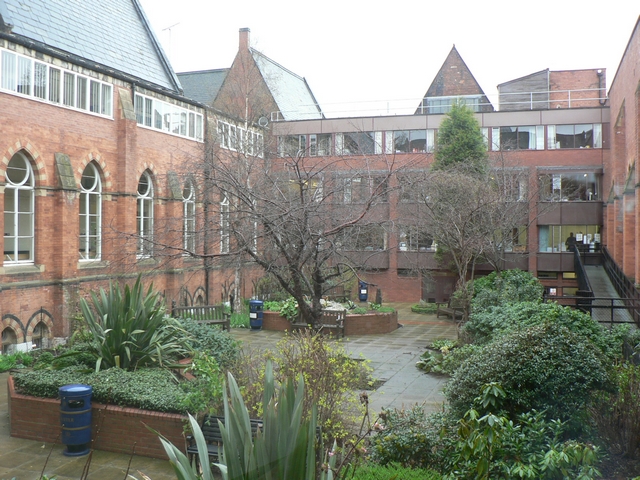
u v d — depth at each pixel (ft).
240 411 14.11
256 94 102.73
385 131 119.34
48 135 63.98
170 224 65.31
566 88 148.25
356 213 56.85
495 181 88.02
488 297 63.21
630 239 82.69
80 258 71.05
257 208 48.34
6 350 58.54
